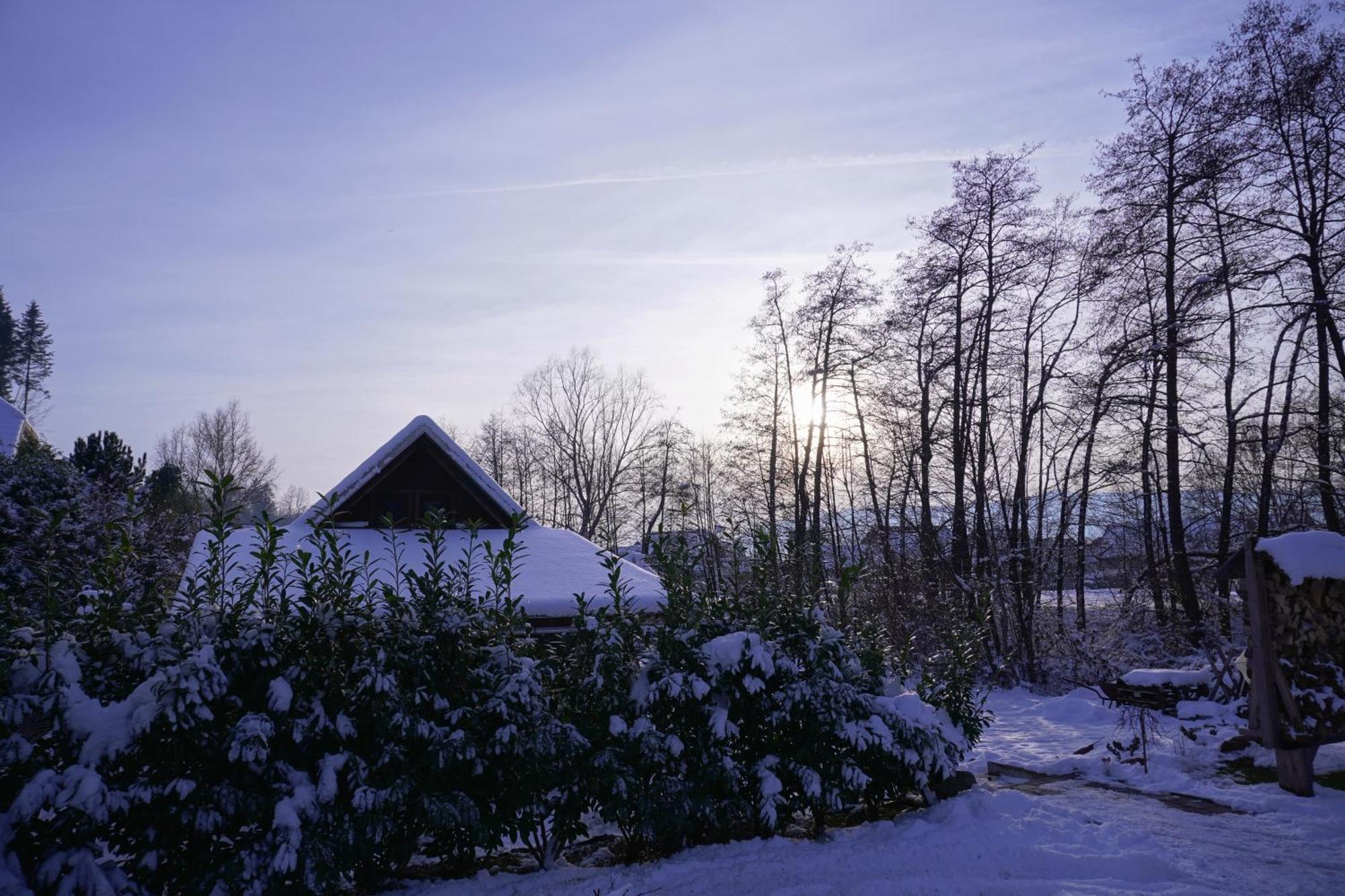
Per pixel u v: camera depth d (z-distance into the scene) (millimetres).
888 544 24547
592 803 6098
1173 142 22609
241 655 5336
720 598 7258
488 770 5680
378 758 5414
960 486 26562
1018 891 5277
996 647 20906
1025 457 26500
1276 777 7992
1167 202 22703
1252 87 21531
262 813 5004
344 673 5664
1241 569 7965
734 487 35406
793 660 6852
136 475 30266
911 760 6562
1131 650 20219
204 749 5039
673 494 33875
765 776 6219
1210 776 8188
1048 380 26734
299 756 5340
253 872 4828
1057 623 20750
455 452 14805
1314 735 7262
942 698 7551
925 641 20766
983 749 10953
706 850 6117
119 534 5895
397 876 5754
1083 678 18969
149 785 4828
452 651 5906
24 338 75250
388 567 10453
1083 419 25469
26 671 4930
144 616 5488
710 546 8023
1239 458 23328
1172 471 22469
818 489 33094
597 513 55500
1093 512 25922
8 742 4656
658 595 10297
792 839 6406
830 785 6371
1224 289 21969
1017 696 18078
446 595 6141
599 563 12117
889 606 21719
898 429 30156
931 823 6570
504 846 6621
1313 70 20375
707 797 6027
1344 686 7277
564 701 6203
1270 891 5270
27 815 4480
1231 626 17609
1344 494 20422
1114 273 24078
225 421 62469
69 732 4875
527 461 57188
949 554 25203
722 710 6262
